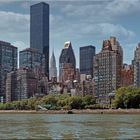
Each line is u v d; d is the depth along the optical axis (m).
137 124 110.25
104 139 59.66
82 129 85.75
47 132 75.62
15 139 60.12
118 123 118.31
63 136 65.44
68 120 154.12
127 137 62.88
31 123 122.75
